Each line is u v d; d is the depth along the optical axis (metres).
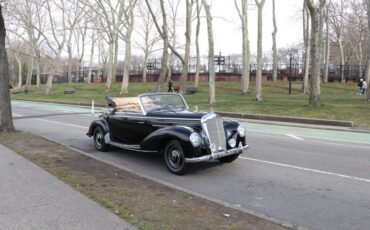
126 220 5.17
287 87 40.62
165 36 31.47
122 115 10.13
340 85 43.47
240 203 6.50
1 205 5.76
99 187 6.81
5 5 27.06
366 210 6.11
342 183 7.67
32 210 5.55
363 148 11.80
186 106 10.20
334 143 12.84
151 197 6.30
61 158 9.41
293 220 5.69
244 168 9.02
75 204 5.79
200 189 7.36
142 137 9.53
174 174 8.51
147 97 9.77
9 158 9.12
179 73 54.38
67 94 46.06
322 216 5.85
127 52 39.59
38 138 12.66
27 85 56.66
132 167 9.23
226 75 52.09
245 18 34.19
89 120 20.58
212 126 8.36
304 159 10.02
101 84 56.09
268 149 11.52
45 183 6.94
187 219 5.29
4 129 13.82
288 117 20.23
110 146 11.11
